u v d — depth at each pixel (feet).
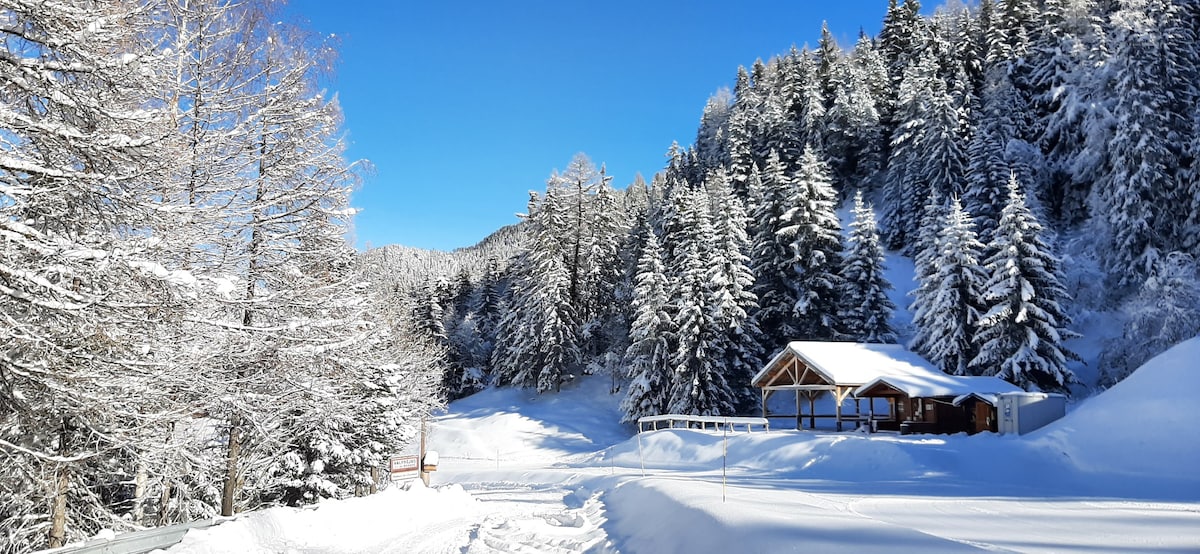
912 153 184.55
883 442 80.48
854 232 142.20
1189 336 104.01
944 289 122.52
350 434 65.82
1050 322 111.55
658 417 124.26
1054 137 173.88
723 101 305.73
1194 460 62.90
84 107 22.40
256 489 61.41
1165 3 147.54
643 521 35.70
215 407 36.99
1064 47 185.47
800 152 222.07
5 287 20.80
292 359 40.19
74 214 24.75
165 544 32.35
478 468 124.98
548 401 171.22
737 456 96.68
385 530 43.29
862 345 120.57
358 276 47.39
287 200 40.60
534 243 182.29
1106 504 43.24
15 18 22.13
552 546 33.83
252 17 38.96
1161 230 127.34
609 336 181.47
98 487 40.09
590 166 185.98
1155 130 129.59
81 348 27.32
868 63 250.37
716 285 136.26
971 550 21.95
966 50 218.18
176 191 31.63
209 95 36.45
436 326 192.34
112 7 24.08
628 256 198.08
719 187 175.63
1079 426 77.77
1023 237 114.83
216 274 34.88
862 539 23.70
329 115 42.24
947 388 100.99
